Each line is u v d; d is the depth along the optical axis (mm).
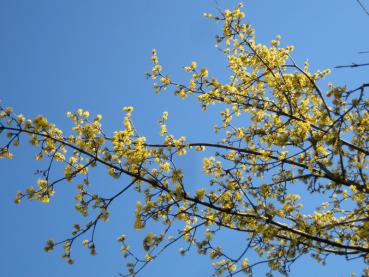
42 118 6129
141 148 6508
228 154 7684
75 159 6418
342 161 6258
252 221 6152
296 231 5973
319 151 6520
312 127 7254
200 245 6301
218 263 6523
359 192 6301
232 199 6340
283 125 7031
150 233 6055
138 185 6473
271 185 6523
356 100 4586
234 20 7910
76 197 6152
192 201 6059
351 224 6453
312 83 7281
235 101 7949
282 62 8188
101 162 6121
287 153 7176
